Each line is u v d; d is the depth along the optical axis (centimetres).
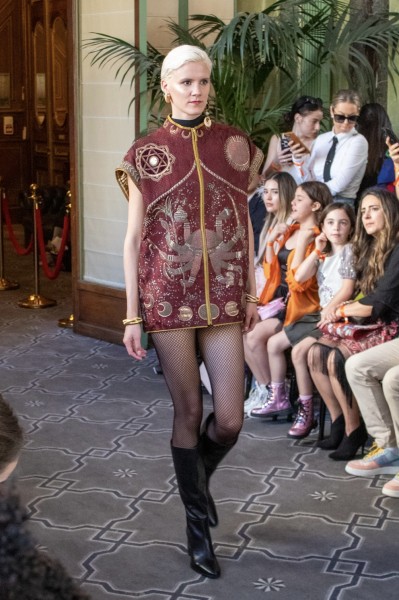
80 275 781
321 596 357
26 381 653
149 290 364
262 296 579
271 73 761
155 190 358
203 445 382
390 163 634
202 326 362
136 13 698
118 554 392
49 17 1268
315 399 588
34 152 1353
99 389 634
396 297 482
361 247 508
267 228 593
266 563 384
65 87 1266
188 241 358
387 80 728
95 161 759
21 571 123
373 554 392
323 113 731
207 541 375
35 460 500
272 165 670
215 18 745
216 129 365
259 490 459
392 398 453
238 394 366
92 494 455
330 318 502
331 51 708
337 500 446
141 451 515
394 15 723
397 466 475
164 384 646
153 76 716
